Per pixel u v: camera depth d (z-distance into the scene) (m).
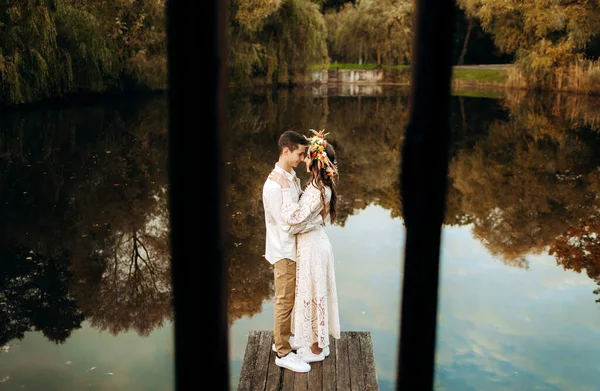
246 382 3.49
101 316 5.75
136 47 21.36
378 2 34.22
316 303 3.63
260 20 25.05
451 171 12.72
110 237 8.05
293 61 28.38
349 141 16.34
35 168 11.94
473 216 9.35
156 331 5.41
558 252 7.59
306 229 3.57
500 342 5.04
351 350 3.85
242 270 6.80
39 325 5.51
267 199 3.57
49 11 16.41
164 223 8.63
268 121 19.16
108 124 17.33
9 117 17.25
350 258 7.26
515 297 6.09
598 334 5.21
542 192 10.91
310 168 3.58
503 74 31.50
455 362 4.66
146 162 12.80
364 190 11.19
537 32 26.73
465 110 22.09
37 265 7.05
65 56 17.86
